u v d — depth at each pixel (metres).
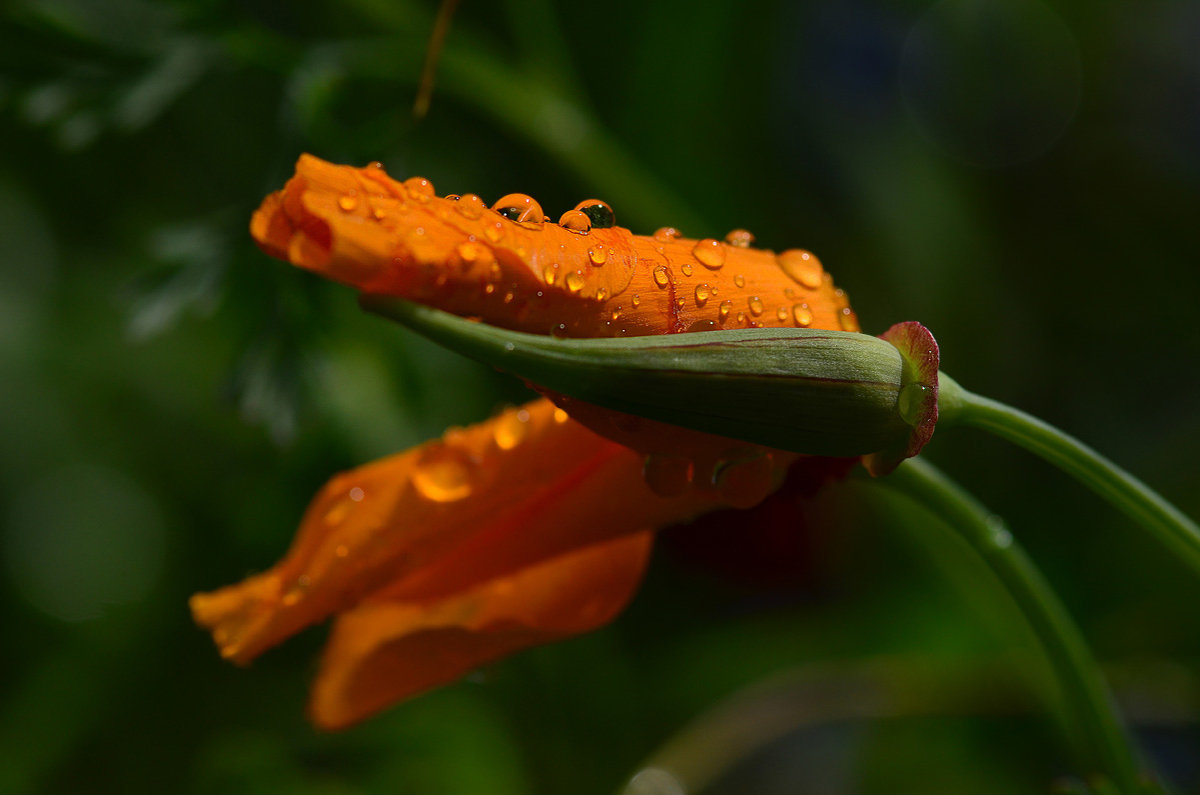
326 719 0.17
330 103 0.23
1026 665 0.24
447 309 0.14
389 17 0.25
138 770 0.27
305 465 0.27
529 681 0.27
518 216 0.15
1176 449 0.28
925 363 0.15
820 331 0.15
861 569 0.29
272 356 0.22
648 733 0.27
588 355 0.14
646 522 0.16
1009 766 0.25
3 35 0.22
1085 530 0.28
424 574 0.16
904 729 0.26
